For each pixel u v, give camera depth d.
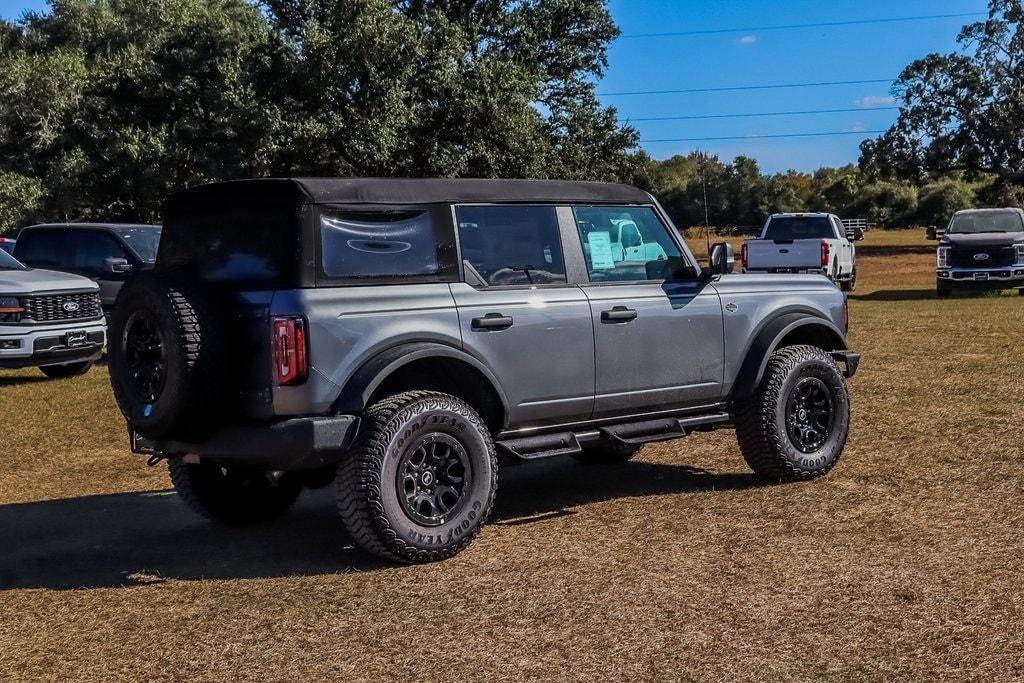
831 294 7.68
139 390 5.63
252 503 6.71
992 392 10.23
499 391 6.02
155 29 57.56
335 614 4.88
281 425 5.38
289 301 5.43
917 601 4.76
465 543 5.72
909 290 28.22
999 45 64.12
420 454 5.62
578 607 4.84
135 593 5.34
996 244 23.59
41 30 63.59
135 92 39.66
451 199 6.05
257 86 34.38
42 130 42.97
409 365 5.95
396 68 33.19
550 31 39.47
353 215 5.69
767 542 5.74
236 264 5.75
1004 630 4.39
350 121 33.25
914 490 6.76
